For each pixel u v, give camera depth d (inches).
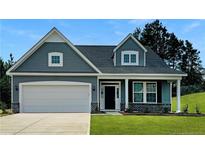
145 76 1034.1
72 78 1010.7
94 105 1010.7
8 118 804.0
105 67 1091.3
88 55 1156.5
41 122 714.8
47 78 1003.3
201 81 2711.6
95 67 1013.8
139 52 1114.1
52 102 999.6
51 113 968.9
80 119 775.1
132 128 625.9
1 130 597.9
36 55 1008.9
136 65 1108.5
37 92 998.4
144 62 1112.8
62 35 1013.8
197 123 711.7
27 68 1002.7
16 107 987.3
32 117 830.5
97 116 853.8
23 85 994.1
